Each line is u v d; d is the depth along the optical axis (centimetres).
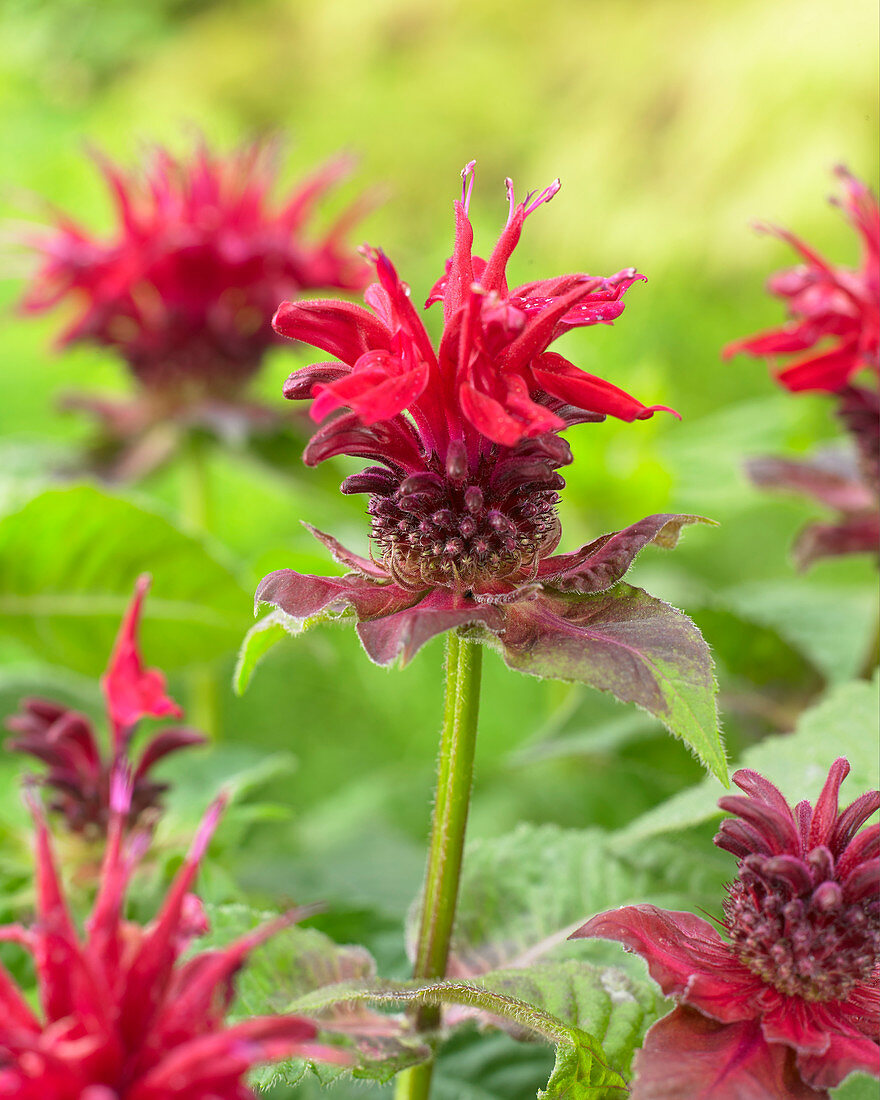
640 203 119
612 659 35
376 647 35
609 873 41
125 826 43
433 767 68
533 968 38
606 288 35
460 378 35
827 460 50
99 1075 31
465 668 37
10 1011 31
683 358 107
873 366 46
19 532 48
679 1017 34
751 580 88
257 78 161
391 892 51
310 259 60
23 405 91
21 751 43
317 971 38
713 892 41
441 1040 38
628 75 134
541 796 62
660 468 59
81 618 50
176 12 169
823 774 39
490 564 36
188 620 50
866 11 113
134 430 61
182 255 58
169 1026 31
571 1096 36
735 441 67
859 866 34
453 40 161
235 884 46
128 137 121
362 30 164
